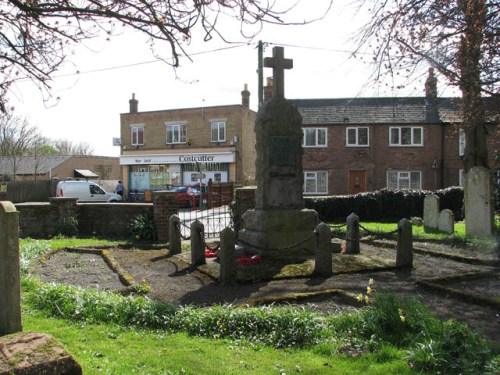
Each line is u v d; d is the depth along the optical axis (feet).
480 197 41.81
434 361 12.98
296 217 31.53
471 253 33.60
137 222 43.47
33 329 16.42
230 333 16.51
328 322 16.57
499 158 47.80
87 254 34.88
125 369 12.87
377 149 105.70
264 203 32.12
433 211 50.44
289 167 32.55
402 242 28.68
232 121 121.90
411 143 104.94
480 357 12.96
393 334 15.51
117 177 177.68
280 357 14.29
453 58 29.04
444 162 103.81
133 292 23.06
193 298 22.09
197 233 29.94
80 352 14.19
